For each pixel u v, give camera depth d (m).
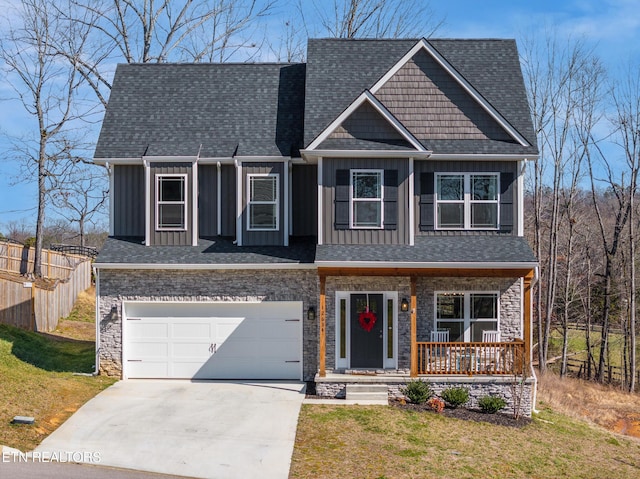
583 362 33.81
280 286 18.97
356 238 18.19
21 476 11.03
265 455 13.20
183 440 13.85
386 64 20.88
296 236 20.22
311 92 19.97
